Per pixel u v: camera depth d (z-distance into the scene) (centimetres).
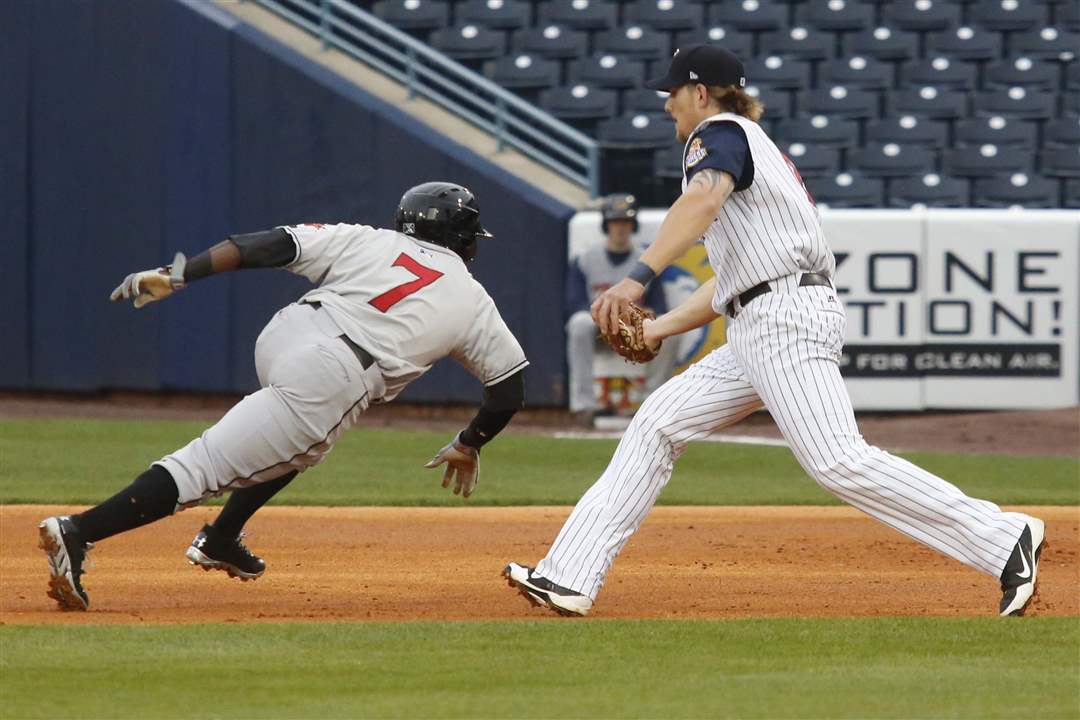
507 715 1284
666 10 6025
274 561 2405
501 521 2958
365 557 2462
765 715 1284
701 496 3397
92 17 4997
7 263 5106
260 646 1587
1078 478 3709
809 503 3284
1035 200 5316
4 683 1405
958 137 5625
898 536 2769
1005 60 5988
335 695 1363
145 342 5025
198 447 1772
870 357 4700
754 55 5928
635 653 1563
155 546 2530
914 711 1298
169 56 4959
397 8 6006
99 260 5047
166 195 4991
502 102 5069
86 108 5025
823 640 1634
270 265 1764
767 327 1697
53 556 1783
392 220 4878
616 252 4584
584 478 3697
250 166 4956
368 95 4909
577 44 5844
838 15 6047
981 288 4697
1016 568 1722
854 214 4678
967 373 4712
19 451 3919
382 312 1762
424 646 1594
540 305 4769
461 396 4831
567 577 1784
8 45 5047
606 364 4650
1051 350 4706
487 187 4784
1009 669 1483
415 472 3741
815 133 5475
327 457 3969
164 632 1662
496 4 5997
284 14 5362
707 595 2072
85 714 1286
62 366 5109
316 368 1741
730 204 1703
